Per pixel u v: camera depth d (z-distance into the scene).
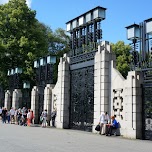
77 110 22.73
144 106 16.78
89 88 21.42
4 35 40.22
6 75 40.00
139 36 17.80
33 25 42.03
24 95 34.22
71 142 14.20
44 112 25.59
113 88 19.03
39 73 29.77
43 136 17.02
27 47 39.12
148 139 16.23
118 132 18.25
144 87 16.91
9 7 41.53
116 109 18.67
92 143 14.02
